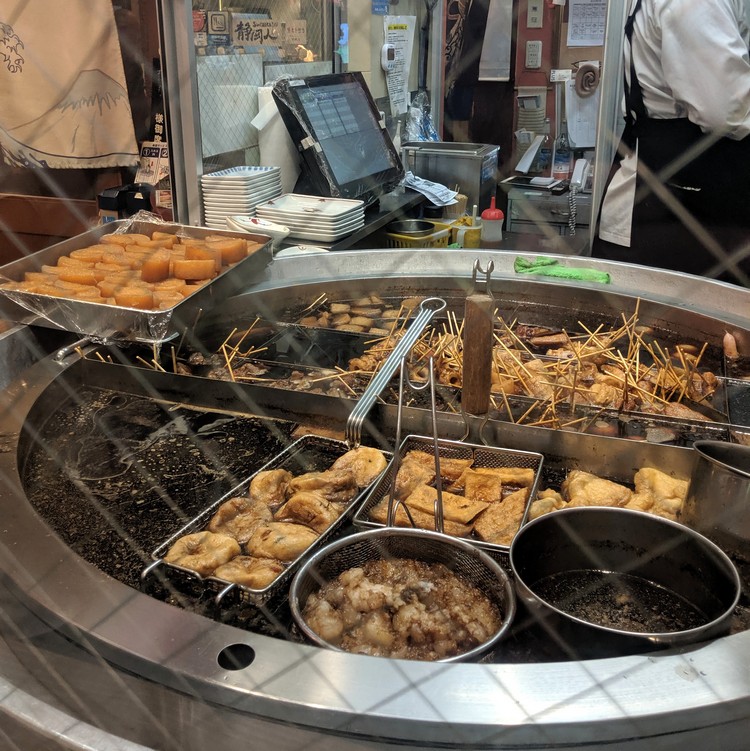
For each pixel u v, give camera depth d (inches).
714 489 52.6
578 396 77.1
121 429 75.2
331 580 48.8
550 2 159.5
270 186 126.0
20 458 65.4
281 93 124.9
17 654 47.2
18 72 119.4
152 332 81.0
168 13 107.3
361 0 148.3
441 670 38.2
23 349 85.1
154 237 104.0
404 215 143.4
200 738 39.8
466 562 48.9
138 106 123.7
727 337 89.4
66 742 37.4
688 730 36.7
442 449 66.7
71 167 125.5
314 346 94.3
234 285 97.0
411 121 173.6
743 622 48.0
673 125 123.8
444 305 70.2
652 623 46.8
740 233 125.5
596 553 50.9
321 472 64.9
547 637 41.9
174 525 60.1
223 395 78.4
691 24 111.1
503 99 172.7
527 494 58.6
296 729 37.3
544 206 160.6
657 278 102.5
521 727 35.1
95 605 43.5
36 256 95.2
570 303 104.6
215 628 41.6
